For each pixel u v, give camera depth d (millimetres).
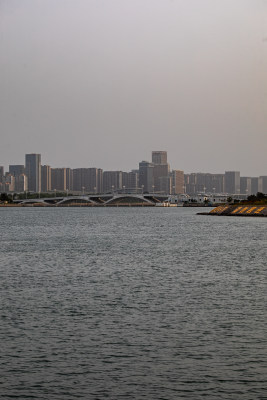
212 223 190500
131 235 129500
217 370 28797
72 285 53125
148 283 54281
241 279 56938
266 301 44781
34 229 157375
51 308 42219
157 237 122125
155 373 28422
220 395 25922
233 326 36688
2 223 195000
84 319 38688
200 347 32312
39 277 58781
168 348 32125
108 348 32125
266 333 35031
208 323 37500
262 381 27406
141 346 32500
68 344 32844
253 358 30469
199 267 67250
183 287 51781
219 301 44812
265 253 84625
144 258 77500
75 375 28188
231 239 115062
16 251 88500
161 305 43281
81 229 157000
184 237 121688
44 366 29359
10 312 40844
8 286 52562
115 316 39562
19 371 28688
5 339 33812
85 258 77688
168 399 25547
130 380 27578
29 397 25734
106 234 133750
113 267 67438
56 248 94062
